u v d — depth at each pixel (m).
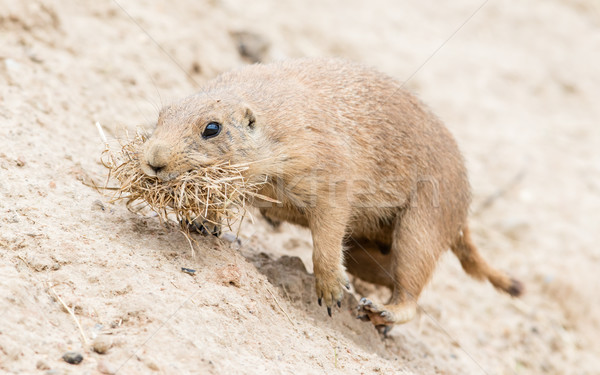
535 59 26.44
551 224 18.55
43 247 8.53
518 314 15.86
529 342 15.10
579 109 24.67
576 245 17.81
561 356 15.22
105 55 14.65
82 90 13.40
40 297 7.80
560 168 20.88
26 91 12.37
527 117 23.17
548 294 16.58
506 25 27.97
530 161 20.73
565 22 29.30
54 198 9.77
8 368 6.75
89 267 8.45
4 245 8.38
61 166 10.73
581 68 26.66
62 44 14.25
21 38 13.59
